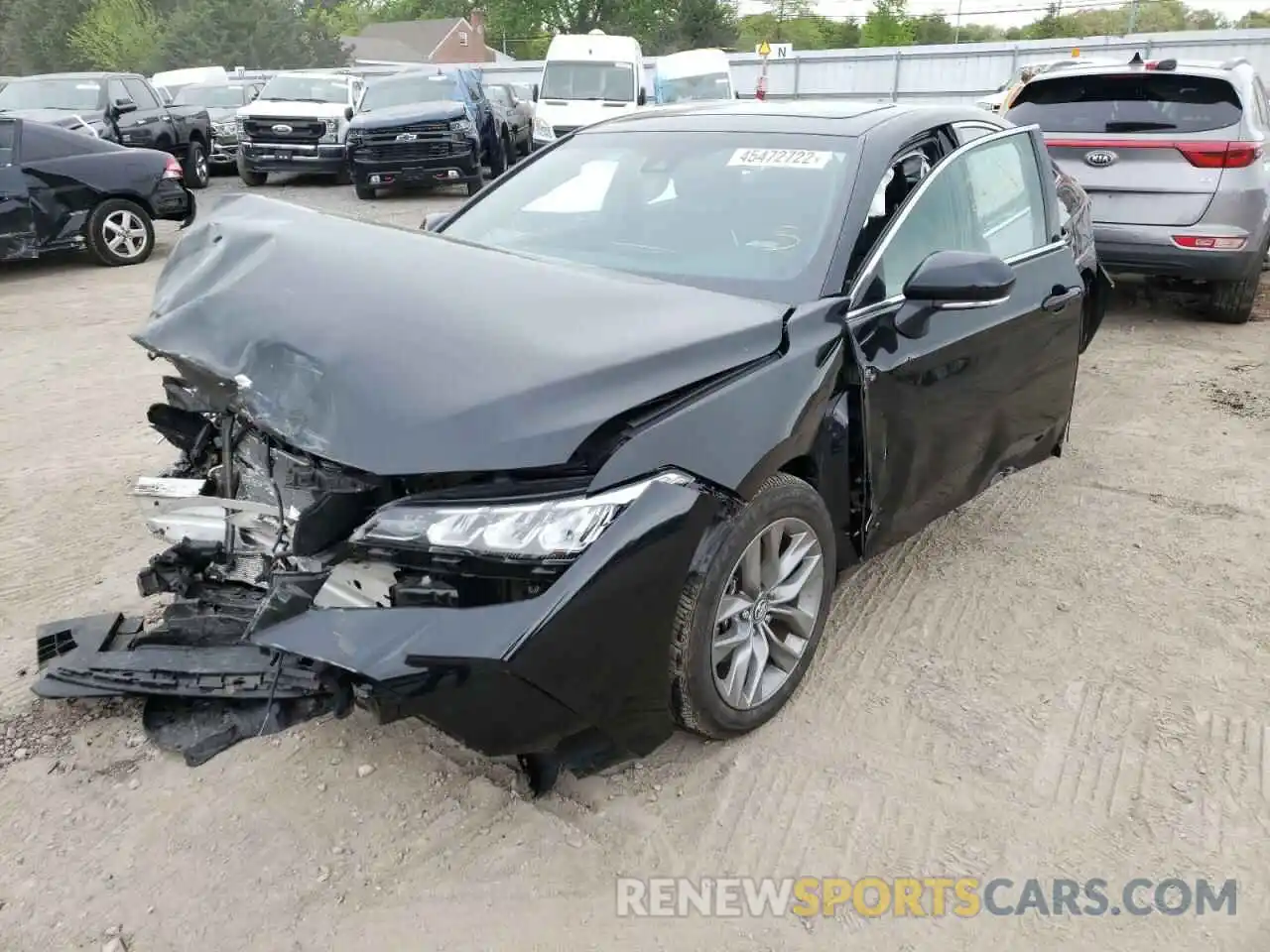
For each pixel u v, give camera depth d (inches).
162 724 113.1
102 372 257.3
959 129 150.5
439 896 94.7
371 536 91.9
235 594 115.6
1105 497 184.2
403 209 559.2
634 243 135.5
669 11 2331.4
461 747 113.8
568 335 101.2
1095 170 288.0
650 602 96.0
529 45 2397.9
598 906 94.0
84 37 2160.4
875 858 99.9
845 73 1111.0
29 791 106.3
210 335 107.3
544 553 90.0
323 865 97.9
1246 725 120.0
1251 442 210.2
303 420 94.7
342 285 109.7
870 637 137.3
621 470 93.6
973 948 90.5
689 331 105.3
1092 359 270.4
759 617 113.6
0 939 89.3
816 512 115.6
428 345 98.5
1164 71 280.4
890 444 125.2
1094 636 138.6
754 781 109.5
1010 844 101.7
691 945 90.3
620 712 97.8
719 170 140.6
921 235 135.4
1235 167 274.5
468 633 89.0
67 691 107.0
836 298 119.5
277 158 659.4
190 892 94.7
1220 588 151.6
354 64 2087.8
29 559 155.5
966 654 133.9
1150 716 121.5
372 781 108.5
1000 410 150.1
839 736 117.0
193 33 1987.0
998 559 160.1
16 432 212.2
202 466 122.3
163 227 516.1
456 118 585.0
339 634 91.1
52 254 429.4
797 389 109.1
